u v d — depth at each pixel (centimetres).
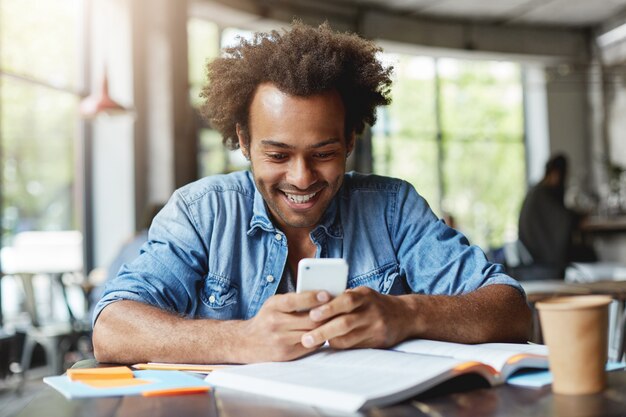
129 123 662
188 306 140
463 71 1103
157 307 121
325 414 78
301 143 121
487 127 1113
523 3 949
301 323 105
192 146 682
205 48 797
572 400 81
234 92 128
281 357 105
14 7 586
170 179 664
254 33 134
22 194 591
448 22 985
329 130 122
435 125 1078
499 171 1119
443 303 116
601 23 1050
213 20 784
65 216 629
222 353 108
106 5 661
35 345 562
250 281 142
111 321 119
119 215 661
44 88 611
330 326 104
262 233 143
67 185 632
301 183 123
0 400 443
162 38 665
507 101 1127
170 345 112
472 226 1098
